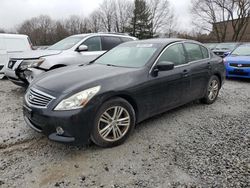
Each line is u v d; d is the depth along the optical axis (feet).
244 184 8.29
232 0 127.65
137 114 11.72
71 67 13.26
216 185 8.25
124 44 15.80
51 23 183.83
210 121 14.25
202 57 16.58
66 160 9.75
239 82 27.68
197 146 11.03
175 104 14.07
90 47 22.20
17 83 19.93
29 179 8.52
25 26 185.26
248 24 135.95
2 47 28.99
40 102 9.93
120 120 10.89
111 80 10.57
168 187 8.18
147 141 11.48
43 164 9.46
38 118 9.81
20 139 11.56
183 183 8.38
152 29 179.11
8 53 29.32
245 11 125.59
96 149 10.60
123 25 194.49
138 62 12.75
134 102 11.39
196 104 17.71
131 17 179.42
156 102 12.55
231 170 9.11
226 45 55.31
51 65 18.67
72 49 20.86
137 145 11.07
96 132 10.02
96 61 14.85
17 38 30.63
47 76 11.68
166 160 9.81
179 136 12.10
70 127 9.26
